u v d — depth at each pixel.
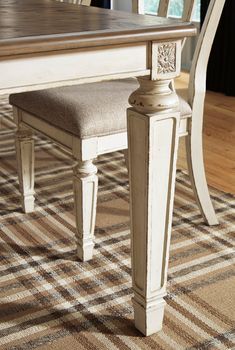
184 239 2.00
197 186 2.03
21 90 1.10
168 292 1.70
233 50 3.73
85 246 1.84
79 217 1.80
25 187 2.16
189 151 1.98
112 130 1.66
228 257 1.89
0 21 1.27
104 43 1.12
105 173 2.58
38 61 1.10
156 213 1.35
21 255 1.91
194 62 1.83
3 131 3.13
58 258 1.89
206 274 1.79
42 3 1.67
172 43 1.23
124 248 1.95
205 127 3.21
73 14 1.40
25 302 1.66
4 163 2.70
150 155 1.27
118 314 1.60
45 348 1.46
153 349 1.45
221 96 3.87
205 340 1.49
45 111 1.75
